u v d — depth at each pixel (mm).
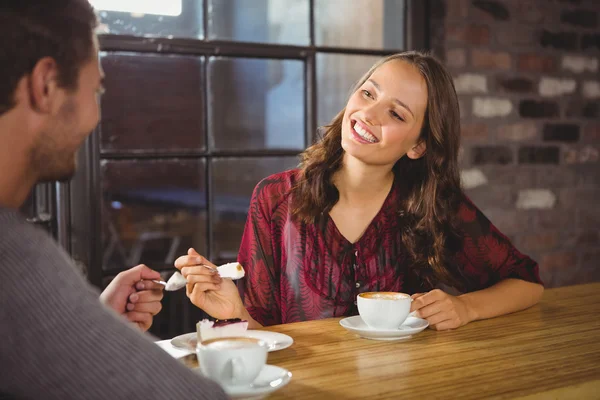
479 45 2611
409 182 1599
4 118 676
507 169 2709
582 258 2920
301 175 1581
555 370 972
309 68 2311
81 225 2006
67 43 698
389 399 842
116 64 2049
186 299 2229
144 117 2100
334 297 1520
